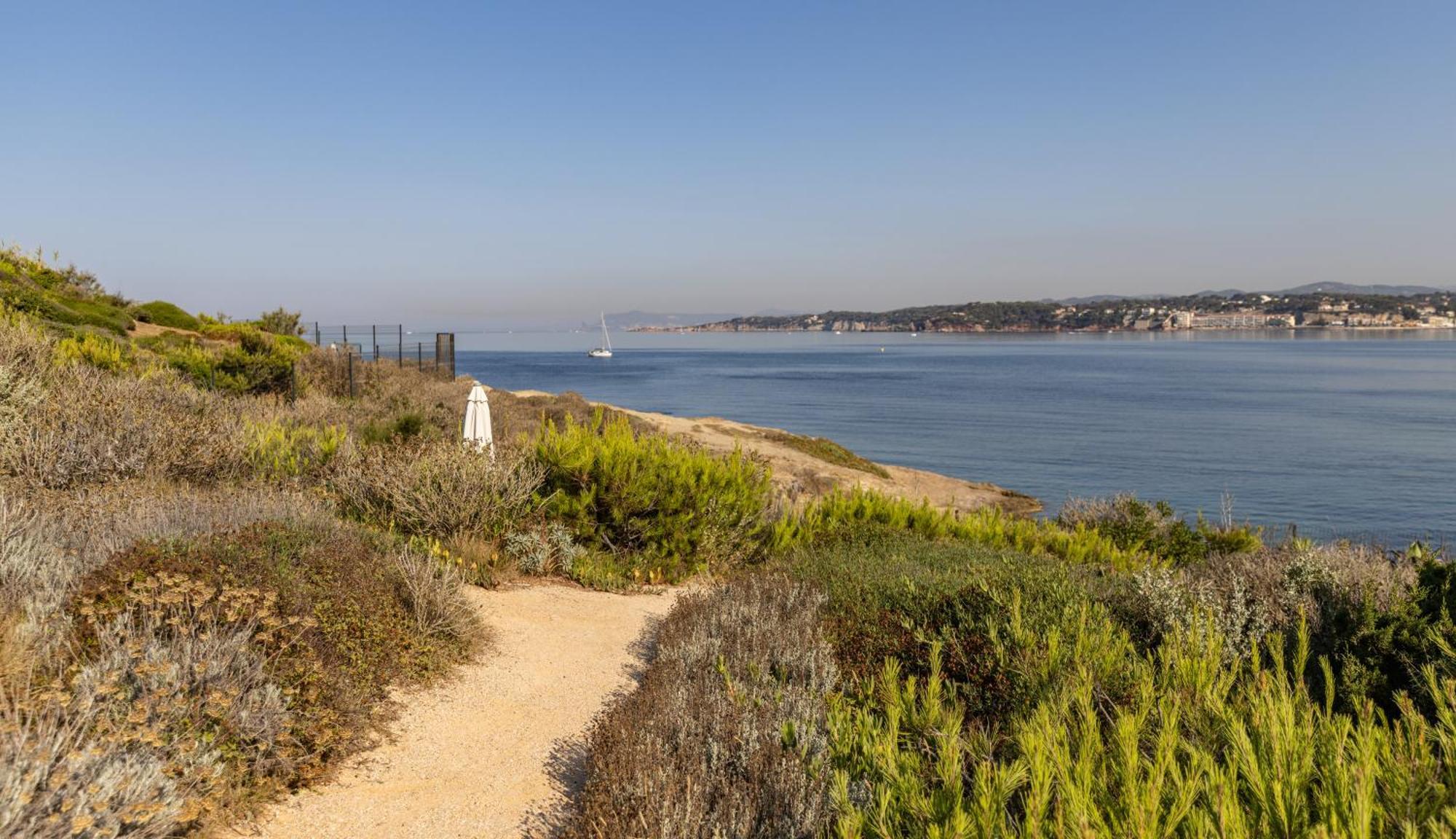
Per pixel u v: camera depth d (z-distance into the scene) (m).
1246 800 2.77
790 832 3.24
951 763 3.04
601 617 8.07
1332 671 4.92
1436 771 2.76
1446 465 45.56
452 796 4.32
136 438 9.34
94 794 3.12
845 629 5.89
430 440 12.19
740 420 66.25
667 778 3.60
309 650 4.89
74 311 27.70
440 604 6.40
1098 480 40.75
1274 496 36.62
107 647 4.18
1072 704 3.82
